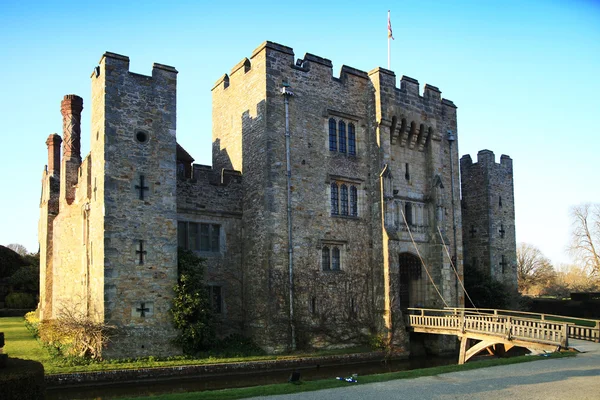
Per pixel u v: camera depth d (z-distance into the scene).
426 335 31.14
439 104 33.94
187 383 20.91
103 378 19.59
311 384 16.02
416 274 32.31
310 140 28.48
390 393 14.76
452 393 14.65
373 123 30.66
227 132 31.27
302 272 27.17
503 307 38.44
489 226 41.25
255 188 27.53
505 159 43.34
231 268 27.75
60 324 22.50
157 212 23.67
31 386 11.73
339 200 29.48
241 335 27.25
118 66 23.52
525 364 19.55
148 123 24.02
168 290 23.47
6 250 61.06
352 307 28.84
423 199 32.59
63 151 32.00
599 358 21.03
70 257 29.50
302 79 28.61
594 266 59.66
